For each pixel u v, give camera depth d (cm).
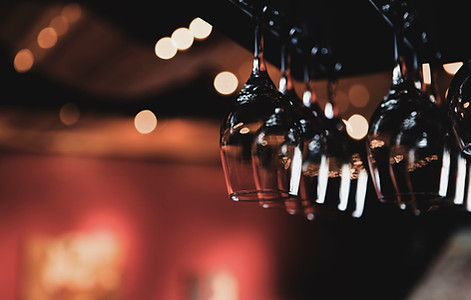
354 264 655
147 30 226
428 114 79
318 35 94
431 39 87
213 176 639
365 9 85
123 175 596
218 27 86
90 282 561
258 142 72
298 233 662
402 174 78
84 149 575
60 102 444
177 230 611
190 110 467
